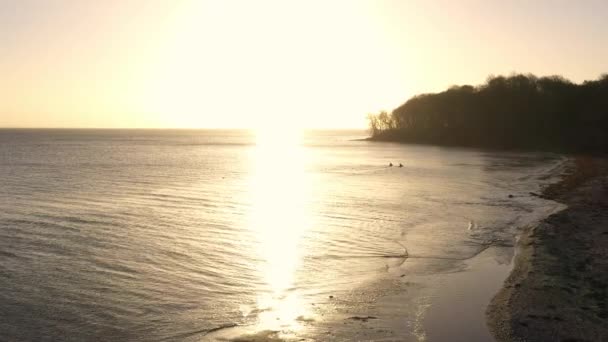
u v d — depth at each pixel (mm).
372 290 16812
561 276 17703
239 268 19438
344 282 17750
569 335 12930
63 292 16438
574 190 41875
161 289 16875
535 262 19594
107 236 24438
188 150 123688
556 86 129250
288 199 38438
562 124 117312
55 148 123125
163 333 13453
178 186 46375
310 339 12977
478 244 23312
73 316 14508
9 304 15305
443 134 152125
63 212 31062
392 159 89500
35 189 42625
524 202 36406
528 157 90688
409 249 22469
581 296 15664
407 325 13828
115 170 63281
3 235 24406
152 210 32312
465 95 150375
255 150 126500
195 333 13453
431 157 94438
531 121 124062
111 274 18422
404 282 17672
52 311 14844
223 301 15844
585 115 112625
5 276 17969
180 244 23031
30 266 19266
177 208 33344
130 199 37250
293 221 29109
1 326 13734
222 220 29172
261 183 49906
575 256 20344
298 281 17891
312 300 15914
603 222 27250
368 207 34500
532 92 131625
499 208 33812
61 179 51344
